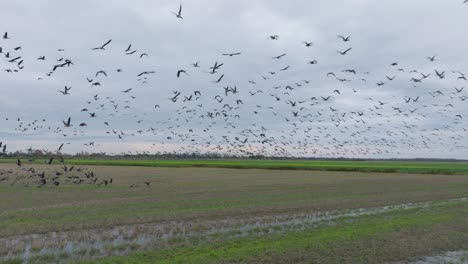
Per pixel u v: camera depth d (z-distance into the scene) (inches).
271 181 2351.1
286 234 813.9
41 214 1042.1
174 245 719.7
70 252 671.1
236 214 1067.3
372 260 645.3
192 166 4694.9
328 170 3959.2
